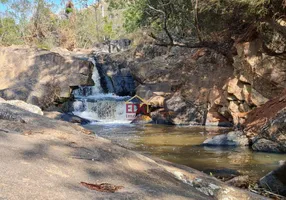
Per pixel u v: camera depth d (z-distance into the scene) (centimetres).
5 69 1416
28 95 1268
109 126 1112
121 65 1702
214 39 1064
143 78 1391
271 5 735
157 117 1189
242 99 968
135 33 2183
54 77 1397
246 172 505
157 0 1168
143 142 789
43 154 167
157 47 1731
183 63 1342
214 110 1099
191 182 213
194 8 925
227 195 214
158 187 162
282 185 385
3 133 193
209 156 630
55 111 1265
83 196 124
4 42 2484
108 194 133
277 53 839
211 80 1162
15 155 154
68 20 3186
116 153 207
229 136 750
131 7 1431
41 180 130
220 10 865
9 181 121
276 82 862
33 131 218
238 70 995
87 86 1559
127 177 165
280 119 669
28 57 1457
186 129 1012
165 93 1250
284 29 741
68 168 156
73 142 208
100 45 2584
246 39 931
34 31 2795
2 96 1230
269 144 661
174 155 639
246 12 773
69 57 1518
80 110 1364
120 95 1619
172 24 1286
